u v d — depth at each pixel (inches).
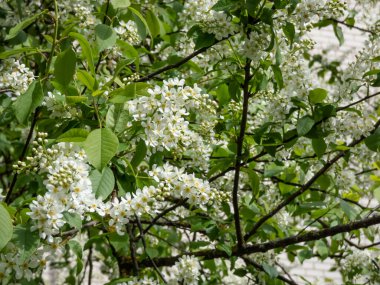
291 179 179.0
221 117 148.1
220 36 138.9
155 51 203.3
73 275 234.4
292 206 186.1
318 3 134.6
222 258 184.9
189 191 119.8
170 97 117.0
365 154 174.7
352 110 137.9
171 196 188.9
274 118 146.3
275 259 187.8
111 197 128.0
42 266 104.2
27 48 124.5
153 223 166.2
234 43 153.3
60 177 97.7
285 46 148.2
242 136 143.3
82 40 115.3
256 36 134.3
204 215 173.6
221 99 166.1
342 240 195.6
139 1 187.5
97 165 97.3
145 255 175.3
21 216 105.1
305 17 135.3
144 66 195.3
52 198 98.0
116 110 117.4
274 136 144.5
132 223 177.2
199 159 149.3
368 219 150.5
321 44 380.2
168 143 118.3
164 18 197.2
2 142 204.1
